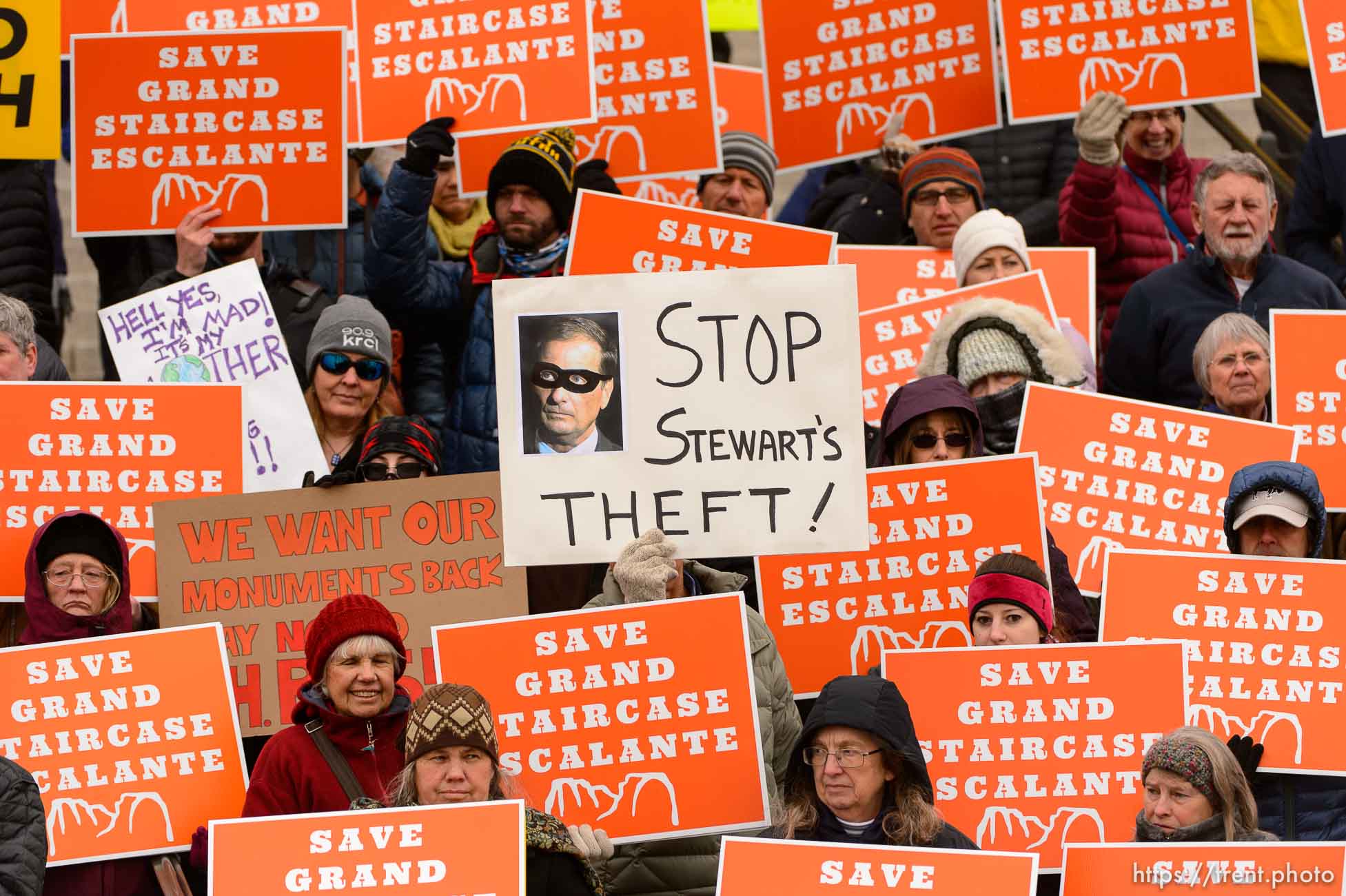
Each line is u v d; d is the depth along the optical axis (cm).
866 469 1170
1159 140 1602
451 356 1495
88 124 1429
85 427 1253
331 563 1160
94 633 1141
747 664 1038
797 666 1180
